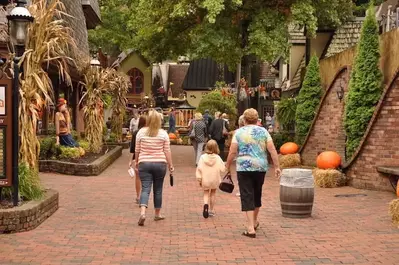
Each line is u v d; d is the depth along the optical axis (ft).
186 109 142.20
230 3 70.74
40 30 36.73
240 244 27.61
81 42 82.84
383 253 25.84
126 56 169.27
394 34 47.44
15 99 31.09
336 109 58.90
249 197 29.30
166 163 33.68
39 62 36.94
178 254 25.63
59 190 45.50
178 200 41.45
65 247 26.71
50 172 57.11
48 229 30.58
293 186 34.14
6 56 48.21
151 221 33.30
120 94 96.63
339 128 57.72
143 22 81.92
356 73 49.57
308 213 34.53
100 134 71.61
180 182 52.08
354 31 84.28
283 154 66.23
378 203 39.73
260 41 72.74
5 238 28.37
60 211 36.01
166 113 145.89
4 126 30.68
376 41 48.96
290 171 34.50
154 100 156.97
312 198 34.50
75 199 41.04
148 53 86.63
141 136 32.83
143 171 32.58
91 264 23.88
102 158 62.95
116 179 53.47
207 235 29.60
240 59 79.10
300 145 67.31
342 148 56.90
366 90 48.83
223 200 41.22
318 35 85.81
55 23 37.73
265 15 73.00
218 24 73.92
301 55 94.84
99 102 71.41
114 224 32.17
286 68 102.01
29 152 35.53
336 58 62.95
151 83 172.76
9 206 30.73
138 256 25.23
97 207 37.73
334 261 24.52
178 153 90.48
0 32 39.52
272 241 28.27
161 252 25.98
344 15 84.43
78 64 68.74
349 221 33.40
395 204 32.76
